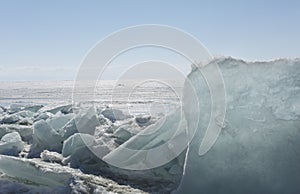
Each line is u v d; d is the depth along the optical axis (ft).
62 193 13.52
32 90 180.04
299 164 11.13
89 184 13.69
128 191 13.82
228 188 11.40
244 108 12.39
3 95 135.23
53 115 31.24
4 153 22.34
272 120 11.94
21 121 31.68
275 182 11.09
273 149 11.59
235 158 11.80
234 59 13.28
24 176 16.22
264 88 12.42
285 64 12.46
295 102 11.83
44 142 22.94
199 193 11.61
